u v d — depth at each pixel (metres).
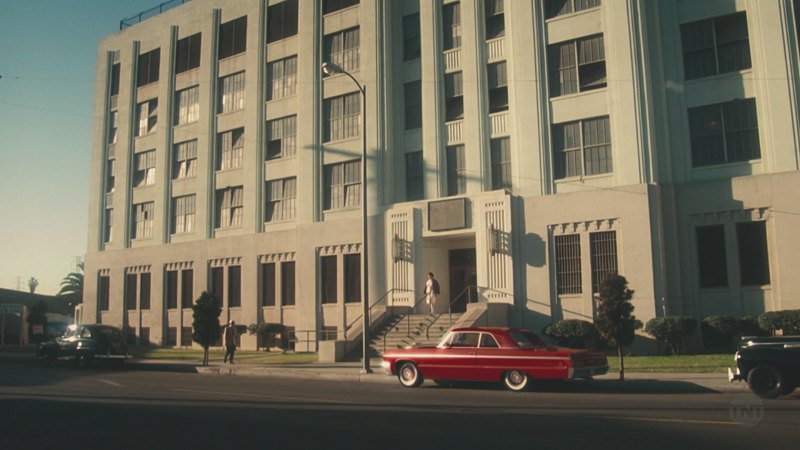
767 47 24.33
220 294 37.88
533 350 16.39
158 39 43.00
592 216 25.80
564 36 27.47
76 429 10.95
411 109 31.91
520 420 11.35
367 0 32.91
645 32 26.03
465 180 29.61
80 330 27.73
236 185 37.81
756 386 14.45
